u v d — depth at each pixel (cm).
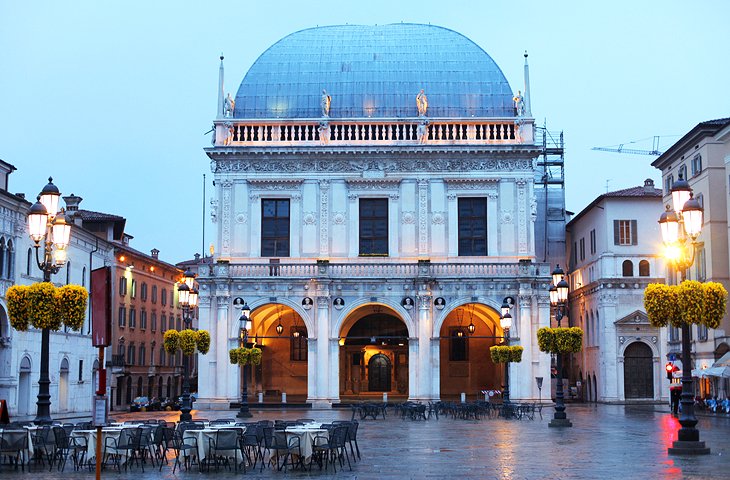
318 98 8550
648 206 9188
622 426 5200
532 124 8225
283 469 3077
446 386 8794
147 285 11200
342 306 7900
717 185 7300
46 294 3366
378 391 8806
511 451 3638
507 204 8194
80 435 3172
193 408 7812
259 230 8200
